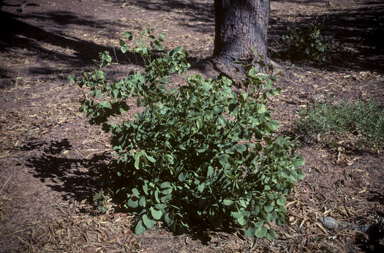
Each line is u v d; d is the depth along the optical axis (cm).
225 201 235
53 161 388
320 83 623
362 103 494
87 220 295
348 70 689
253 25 613
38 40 933
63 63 762
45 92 597
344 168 364
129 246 269
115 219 297
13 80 652
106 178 321
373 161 372
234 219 291
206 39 998
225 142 259
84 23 1153
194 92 260
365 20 1163
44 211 305
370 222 288
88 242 271
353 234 278
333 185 341
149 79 291
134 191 264
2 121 488
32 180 350
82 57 812
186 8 1448
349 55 785
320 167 370
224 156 236
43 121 491
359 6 1464
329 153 395
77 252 261
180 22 1216
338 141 416
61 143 431
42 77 671
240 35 617
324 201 320
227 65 634
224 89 273
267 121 255
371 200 315
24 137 444
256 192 260
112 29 1091
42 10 1276
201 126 245
